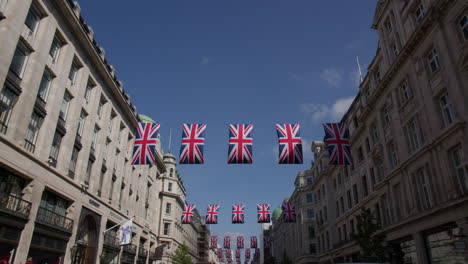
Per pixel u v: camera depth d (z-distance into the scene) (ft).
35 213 64.85
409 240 77.56
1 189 58.54
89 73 91.56
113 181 111.45
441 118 67.31
